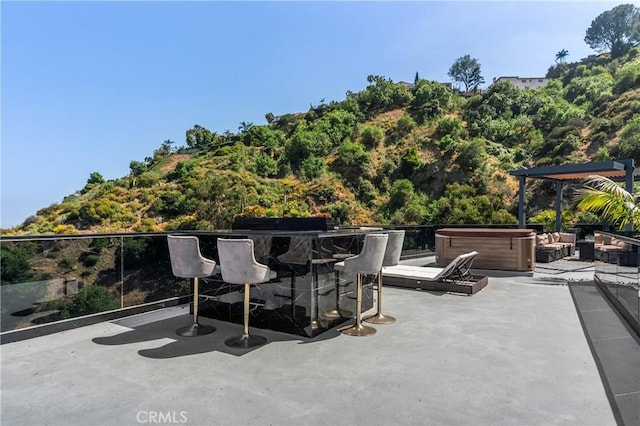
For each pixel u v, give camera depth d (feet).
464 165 102.37
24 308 10.96
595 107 111.14
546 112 116.26
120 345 10.15
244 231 14.07
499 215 72.02
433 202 95.40
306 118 149.18
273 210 88.94
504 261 23.03
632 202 20.13
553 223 41.65
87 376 8.02
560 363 8.74
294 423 6.04
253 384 7.57
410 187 101.14
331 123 133.49
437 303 15.16
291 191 102.06
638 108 95.86
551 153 97.60
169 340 10.58
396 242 12.89
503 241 23.07
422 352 9.46
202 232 13.74
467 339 10.53
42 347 10.00
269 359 9.02
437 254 25.63
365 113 144.56
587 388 7.41
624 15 177.68
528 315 13.25
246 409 6.52
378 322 12.31
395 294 17.01
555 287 18.75
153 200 96.43
